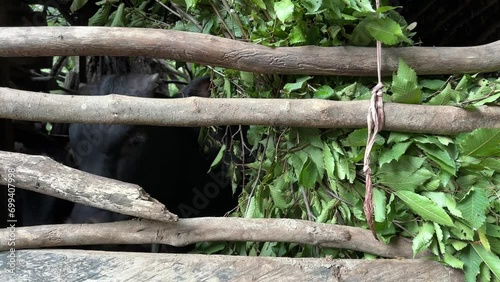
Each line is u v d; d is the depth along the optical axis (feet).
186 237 5.14
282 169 5.65
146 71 9.90
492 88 5.15
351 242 5.24
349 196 5.37
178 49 5.00
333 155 5.27
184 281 4.89
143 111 4.93
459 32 11.41
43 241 5.00
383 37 4.93
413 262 5.11
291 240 5.24
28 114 4.90
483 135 4.77
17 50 4.97
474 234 5.05
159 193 7.81
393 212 5.17
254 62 5.10
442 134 5.10
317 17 5.16
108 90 7.02
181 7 6.20
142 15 6.85
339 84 5.45
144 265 4.88
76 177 4.76
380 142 5.04
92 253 4.91
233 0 5.45
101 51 4.99
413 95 5.00
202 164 8.71
